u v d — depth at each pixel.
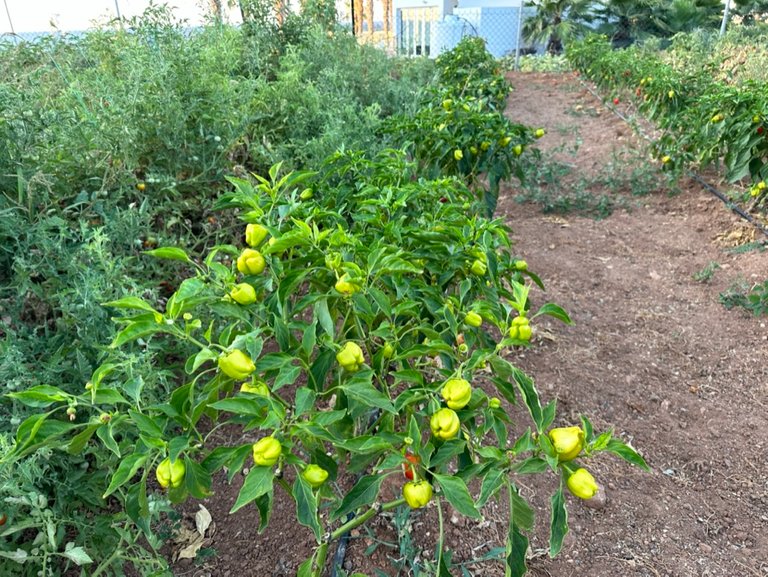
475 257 2.09
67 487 2.08
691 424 3.13
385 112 7.56
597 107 10.90
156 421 1.47
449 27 19.55
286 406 1.51
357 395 1.43
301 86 5.46
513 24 23.14
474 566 2.24
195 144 3.86
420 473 1.50
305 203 2.23
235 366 1.34
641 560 2.36
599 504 2.59
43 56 4.89
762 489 2.74
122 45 4.87
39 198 2.97
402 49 12.47
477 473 1.50
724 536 2.50
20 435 1.28
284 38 7.86
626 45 23.81
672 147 6.39
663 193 6.42
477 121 4.04
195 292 1.43
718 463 2.88
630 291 4.47
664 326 4.00
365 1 14.50
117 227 3.04
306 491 1.33
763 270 4.61
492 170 4.12
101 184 3.37
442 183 2.64
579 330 3.90
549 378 3.38
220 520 2.47
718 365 3.62
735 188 6.06
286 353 1.50
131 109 3.55
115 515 2.07
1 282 2.81
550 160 7.48
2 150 2.85
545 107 11.26
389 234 2.13
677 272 4.78
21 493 1.72
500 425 1.60
